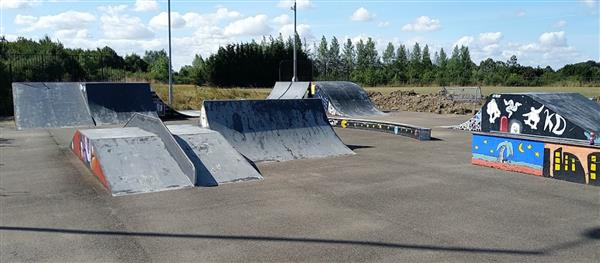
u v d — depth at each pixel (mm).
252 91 36188
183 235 5250
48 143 12789
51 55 33656
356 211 6176
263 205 6473
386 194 7078
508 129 10656
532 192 7172
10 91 23969
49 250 4805
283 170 8906
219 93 31734
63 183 7785
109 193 7082
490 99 11094
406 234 5273
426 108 24266
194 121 19969
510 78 55594
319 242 5023
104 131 9922
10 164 9547
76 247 4887
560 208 6305
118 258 4590
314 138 11094
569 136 9305
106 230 5418
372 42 89312
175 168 8039
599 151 7441
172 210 6223
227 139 10125
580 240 5078
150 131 9727
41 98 18906
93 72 36906
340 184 7746
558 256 4633
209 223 5672
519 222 5703
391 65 85312
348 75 72062
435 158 10219
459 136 13977
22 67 28859
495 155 9062
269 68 57188
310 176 8375
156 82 40656
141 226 5559
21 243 5004
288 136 10828
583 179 7695
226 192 7191
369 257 4605
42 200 6730
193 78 56844
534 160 8398
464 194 7066
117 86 20203
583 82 50781
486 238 5141
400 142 12719
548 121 9773
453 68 70812
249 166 8570
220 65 55875
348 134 14492
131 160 8062
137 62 66500
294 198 6848
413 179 8117
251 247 4879
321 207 6371
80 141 9828
